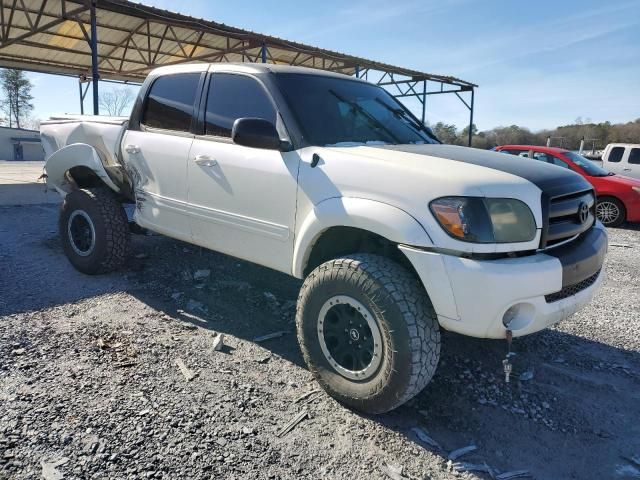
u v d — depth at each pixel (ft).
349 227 9.70
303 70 12.57
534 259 8.64
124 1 35.76
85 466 7.31
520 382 10.87
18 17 43.39
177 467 7.43
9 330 11.64
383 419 9.16
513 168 9.61
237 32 43.78
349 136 11.39
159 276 16.11
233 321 13.04
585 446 8.79
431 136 13.47
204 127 12.84
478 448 8.55
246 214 11.50
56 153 16.33
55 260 17.85
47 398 8.95
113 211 15.43
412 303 8.52
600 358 12.35
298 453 8.01
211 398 9.37
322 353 9.63
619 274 21.15
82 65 60.08
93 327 12.14
